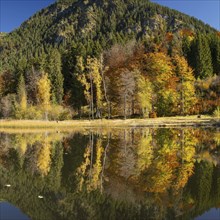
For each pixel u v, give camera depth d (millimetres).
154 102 64938
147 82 63531
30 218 8891
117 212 9273
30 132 41781
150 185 12328
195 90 70562
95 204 10070
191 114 66375
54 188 12023
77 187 12102
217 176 13750
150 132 39438
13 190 11750
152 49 87562
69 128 49188
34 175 14289
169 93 65125
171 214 9094
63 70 88188
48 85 73375
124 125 52656
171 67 72312
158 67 67938
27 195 11094
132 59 77375
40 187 12195
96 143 27125
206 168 15570
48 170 15398
